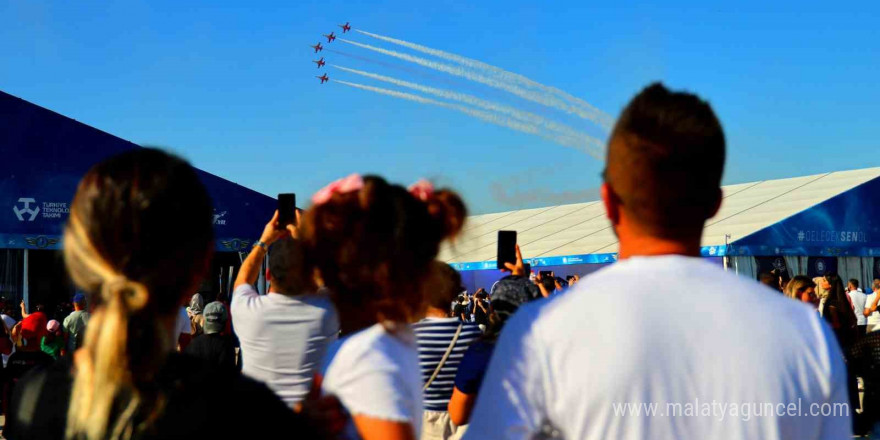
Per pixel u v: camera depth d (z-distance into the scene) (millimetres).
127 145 17953
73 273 1570
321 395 2043
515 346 1802
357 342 1996
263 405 1547
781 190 25141
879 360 5516
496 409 1797
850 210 22031
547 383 1753
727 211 23766
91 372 1488
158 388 1491
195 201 1603
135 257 1505
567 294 1823
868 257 22312
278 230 3744
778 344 1726
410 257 2102
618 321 1711
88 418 1472
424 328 3902
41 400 1594
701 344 1703
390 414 1879
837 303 8492
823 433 1758
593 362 1701
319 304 3594
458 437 3850
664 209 1783
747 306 1756
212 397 1506
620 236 1948
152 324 1501
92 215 1522
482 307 15922
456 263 27797
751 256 20250
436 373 3887
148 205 1507
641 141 1769
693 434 1680
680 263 1801
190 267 1596
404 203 2125
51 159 17109
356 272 2068
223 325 6160
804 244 21094
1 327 9766
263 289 18328
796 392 1713
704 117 1790
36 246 16766
